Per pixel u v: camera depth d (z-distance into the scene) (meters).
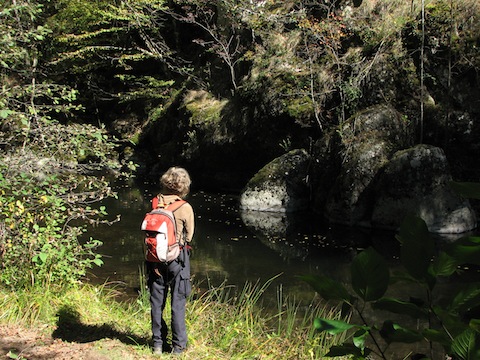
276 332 5.16
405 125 12.32
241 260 8.73
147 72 21.70
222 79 17.86
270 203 13.21
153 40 20.44
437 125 12.24
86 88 21.28
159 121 19.92
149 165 19.94
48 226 5.23
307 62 14.53
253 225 11.56
